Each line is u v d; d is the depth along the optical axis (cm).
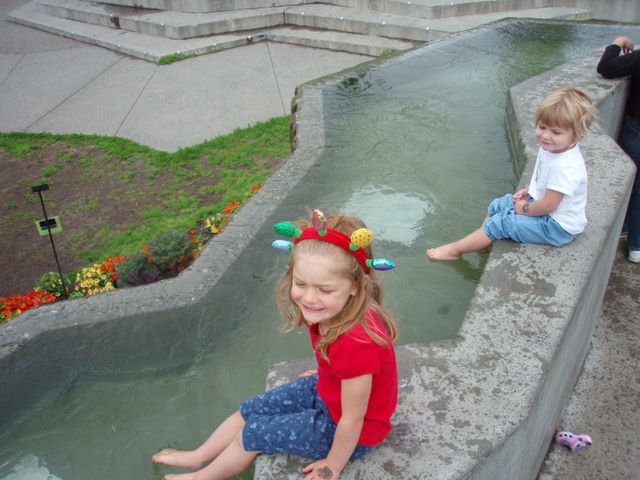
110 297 291
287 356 262
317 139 443
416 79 553
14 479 226
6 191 648
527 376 188
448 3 945
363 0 1021
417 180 382
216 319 282
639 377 303
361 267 152
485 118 468
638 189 371
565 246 256
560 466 258
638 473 255
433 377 188
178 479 190
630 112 411
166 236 429
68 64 982
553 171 251
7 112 833
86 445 236
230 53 974
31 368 271
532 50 611
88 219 589
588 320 276
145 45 996
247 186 615
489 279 237
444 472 156
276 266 312
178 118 779
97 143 731
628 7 902
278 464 166
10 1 1391
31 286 503
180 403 248
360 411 150
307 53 954
